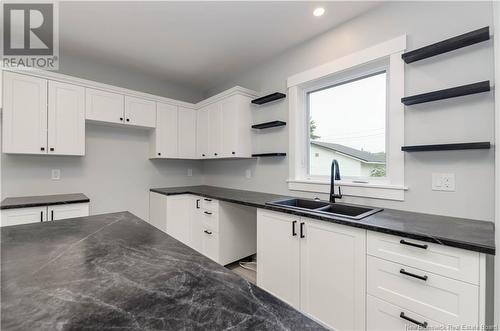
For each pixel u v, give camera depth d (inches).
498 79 42.6
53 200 91.2
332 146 94.4
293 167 101.6
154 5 76.4
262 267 80.7
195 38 96.0
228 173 137.7
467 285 42.5
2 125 88.3
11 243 41.6
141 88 132.6
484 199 57.4
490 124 56.7
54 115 96.2
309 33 92.4
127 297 25.0
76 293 25.7
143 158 134.8
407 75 69.6
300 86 101.2
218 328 20.3
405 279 49.5
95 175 118.5
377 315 53.6
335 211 80.8
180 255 36.8
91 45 101.0
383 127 80.4
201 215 115.4
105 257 35.7
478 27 58.7
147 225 53.8
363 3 75.2
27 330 19.8
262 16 82.3
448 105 62.8
